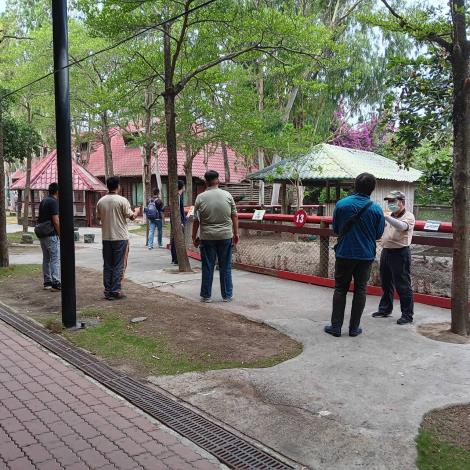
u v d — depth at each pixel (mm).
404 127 8586
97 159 36719
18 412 4344
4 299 8531
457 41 5902
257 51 10672
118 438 3908
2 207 11258
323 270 9227
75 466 3508
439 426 3949
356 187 6188
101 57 21625
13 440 3871
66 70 6473
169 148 10453
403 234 6484
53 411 4367
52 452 3691
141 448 3764
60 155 6539
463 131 5953
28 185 22219
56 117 6539
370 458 3564
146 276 10141
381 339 6008
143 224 26062
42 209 8906
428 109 8406
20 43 23578
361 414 4164
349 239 5992
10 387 4871
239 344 6008
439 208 13383
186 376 5090
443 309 7398
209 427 4078
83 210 29609
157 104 18453
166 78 10375
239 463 3566
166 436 3949
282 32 9945
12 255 14258
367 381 4801
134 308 7570
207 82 11945
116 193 8164
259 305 7742
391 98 8594
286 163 17266
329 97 26312
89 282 9609
